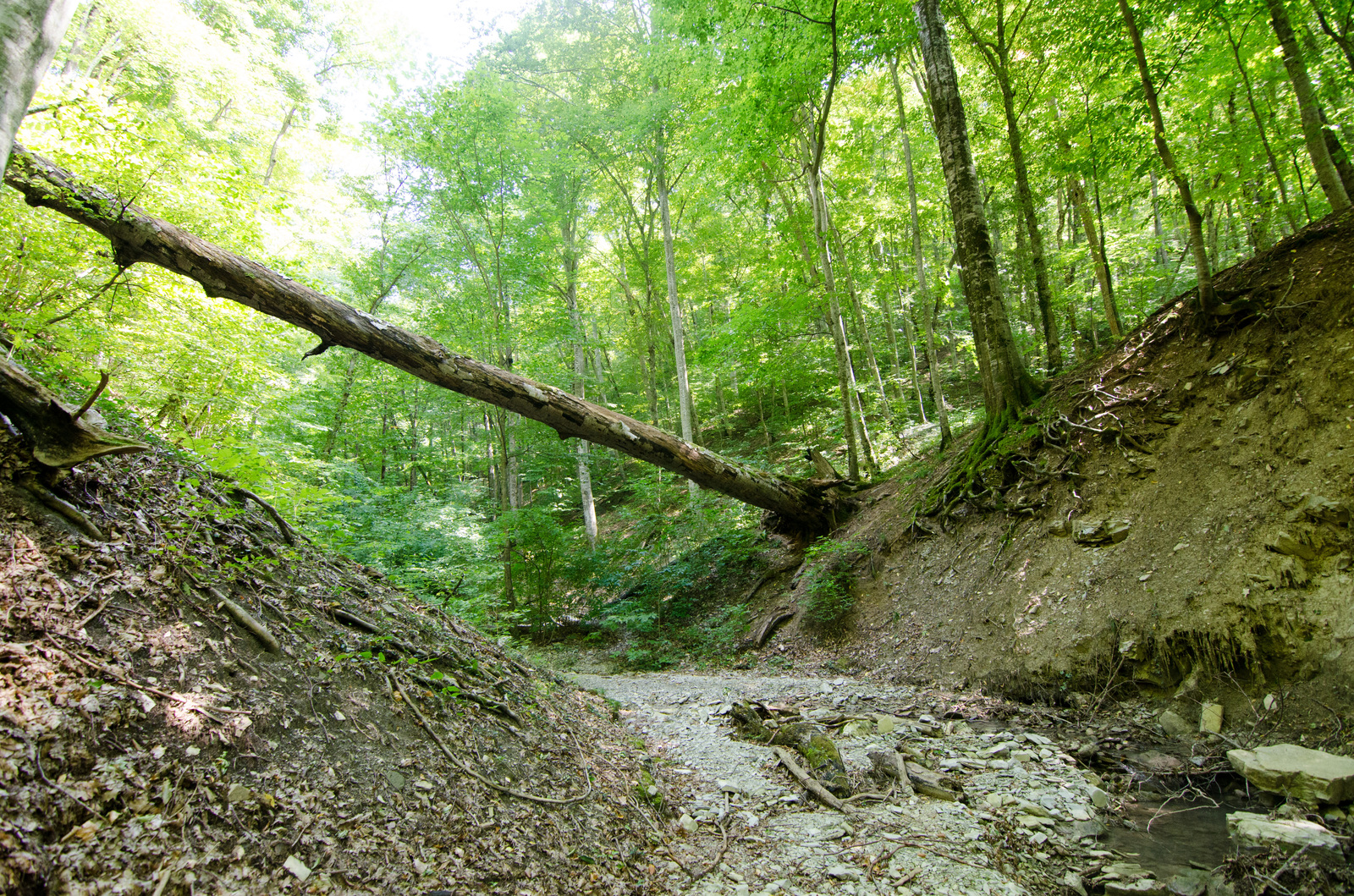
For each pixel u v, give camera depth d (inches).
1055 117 432.5
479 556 419.5
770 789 177.8
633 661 434.0
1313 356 225.5
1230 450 233.6
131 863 67.1
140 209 197.3
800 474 703.7
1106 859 135.1
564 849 115.6
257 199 245.0
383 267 614.2
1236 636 192.4
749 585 479.8
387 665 130.8
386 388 637.9
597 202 776.3
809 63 411.5
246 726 92.1
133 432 142.6
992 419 366.6
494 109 484.7
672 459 374.0
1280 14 290.7
